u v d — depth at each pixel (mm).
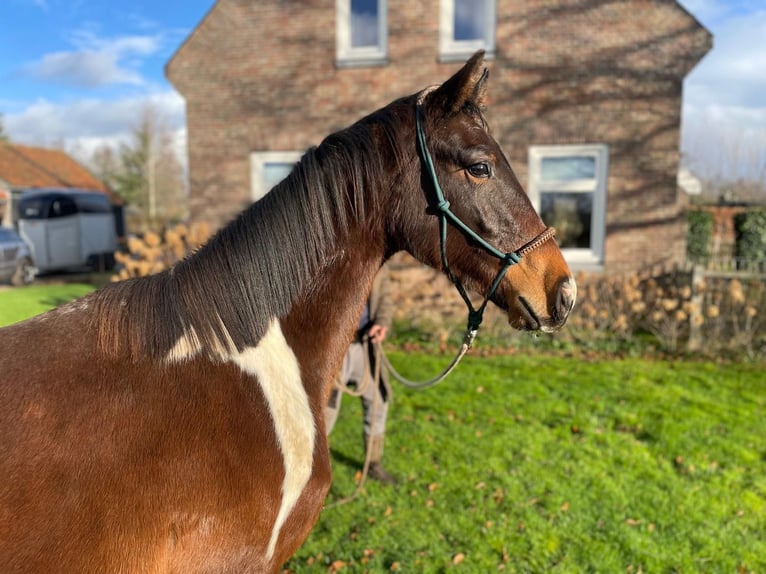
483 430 4109
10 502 1040
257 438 1271
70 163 24875
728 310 6250
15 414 1099
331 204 1406
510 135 7629
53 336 1221
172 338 1266
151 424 1180
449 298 7043
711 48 7020
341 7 7945
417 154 1445
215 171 8477
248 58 8234
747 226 11000
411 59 7852
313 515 1405
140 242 6531
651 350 6203
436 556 2689
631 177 7383
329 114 8133
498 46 7562
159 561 1156
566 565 2621
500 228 1450
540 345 6465
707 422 4227
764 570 2607
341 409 4578
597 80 7363
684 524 2938
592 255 7637
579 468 3543
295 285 1376
